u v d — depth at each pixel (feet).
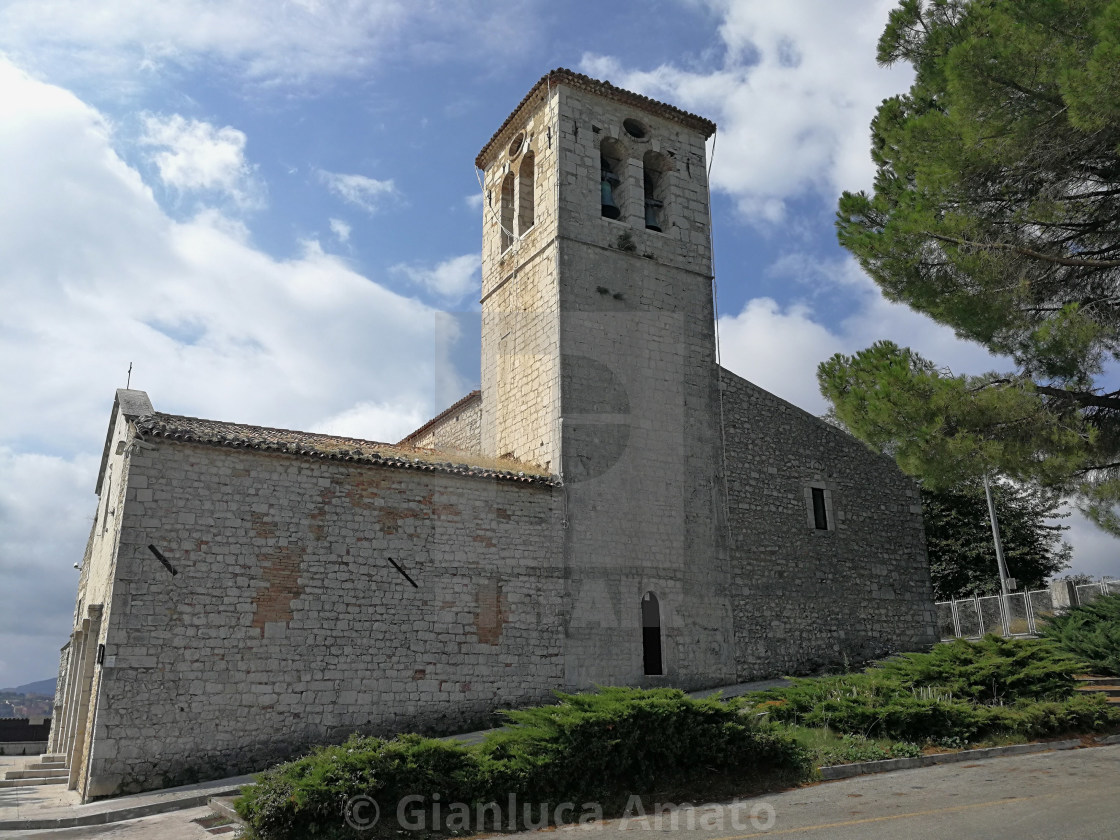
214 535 50.37
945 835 27.48
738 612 68.69
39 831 38.06
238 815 32.68
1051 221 48.32
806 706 47.32
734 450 73.20
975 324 47.98
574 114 74.38
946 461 45.16
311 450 53.88
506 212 81.05
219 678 48.47
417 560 56.24
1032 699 49.62
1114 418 49.47
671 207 76.89
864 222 55.77
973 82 44.24
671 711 36.73
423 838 30.71
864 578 76.84
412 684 53.93
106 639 46.34
